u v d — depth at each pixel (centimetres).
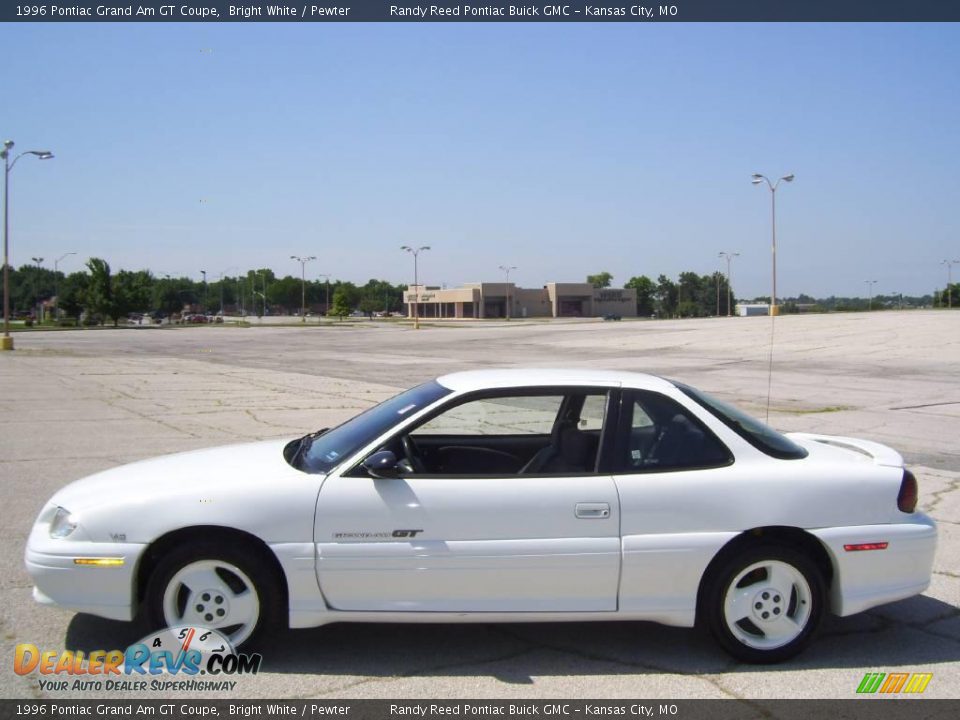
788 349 3366
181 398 1773
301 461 482
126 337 5947
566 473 452
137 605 448
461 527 436
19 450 1092
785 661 454
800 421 1420
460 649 467
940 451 1126
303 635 485
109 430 1285
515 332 5934
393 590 437
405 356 3497
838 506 454
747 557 446
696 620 457
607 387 473
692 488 446
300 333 6619
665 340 4250
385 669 440
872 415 1501
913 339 3597
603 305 13400
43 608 519
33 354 3600
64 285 11469
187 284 18400
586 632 495
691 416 468
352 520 435
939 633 500
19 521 722
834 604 461
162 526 436
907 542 459
